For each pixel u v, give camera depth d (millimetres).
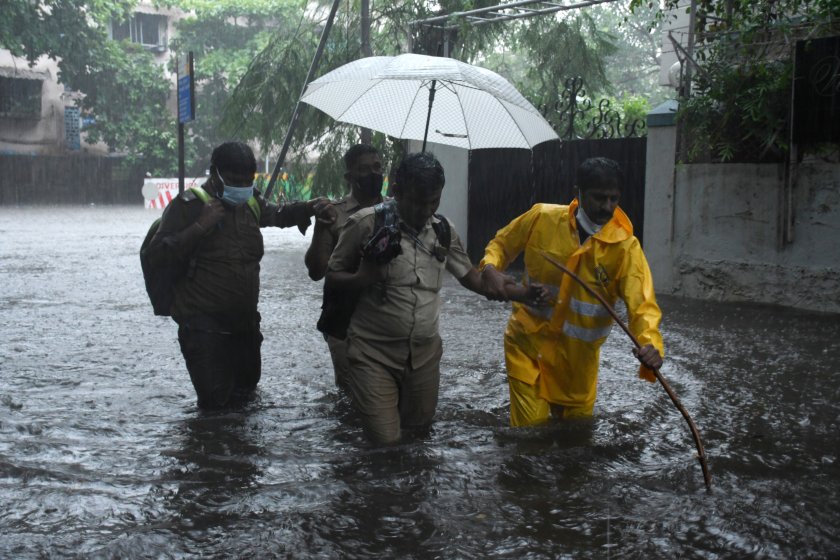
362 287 4148
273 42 16188
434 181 4051
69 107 41469
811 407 5258
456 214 14164
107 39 39125
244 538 3186
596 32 17047
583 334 4445
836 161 9039
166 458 4148
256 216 5176
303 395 5527
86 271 12664
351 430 4691
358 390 4297
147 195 36000
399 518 3391
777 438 4578
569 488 3746
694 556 3066
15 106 39875
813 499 3633
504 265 4664
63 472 3893
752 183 9672
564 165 12477
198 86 41312
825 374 6195
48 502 3504
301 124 15867
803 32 9180
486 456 4156
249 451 4277
